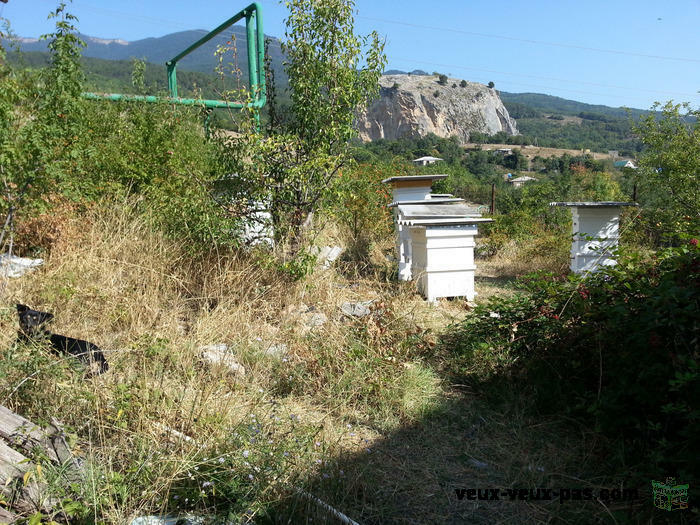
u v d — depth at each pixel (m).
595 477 2.91
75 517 2.27
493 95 153.50
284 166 5.75
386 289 6.68
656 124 8.64
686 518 2.43
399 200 7.82
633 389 2.95
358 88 5.96
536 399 3.74
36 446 2.49
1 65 5.09
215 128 5.96
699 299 2.90
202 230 5.43
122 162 6.43
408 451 3.25
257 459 2.68
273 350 4.43
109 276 5.00
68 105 5.29
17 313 3.99
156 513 2.45
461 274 6.53
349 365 4.04
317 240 7.29
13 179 4.85
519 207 15.01
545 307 4.12
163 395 3.19
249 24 7.19
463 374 4.20
